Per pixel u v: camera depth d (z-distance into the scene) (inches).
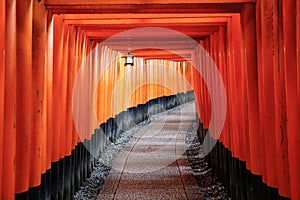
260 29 170.9
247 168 193.5
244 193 208.2
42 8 173.5
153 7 186.2
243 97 199.9
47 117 192.9
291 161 123.8
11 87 133.1
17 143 148.6
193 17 226.1
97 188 290.4
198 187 282.8
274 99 148.6
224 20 240.1
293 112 123.3
